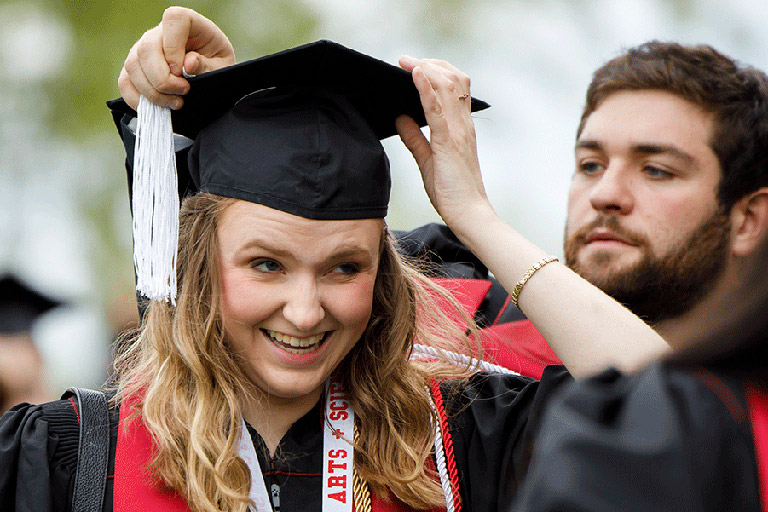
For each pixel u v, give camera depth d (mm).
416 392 3537
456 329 3902
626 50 4039
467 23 16047
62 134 13711
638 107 3764
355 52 3107
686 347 1955
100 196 13750
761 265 1935
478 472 3459
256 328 3184
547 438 1855
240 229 3117
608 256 3750
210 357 3256
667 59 3803
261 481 3287
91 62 13492
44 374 7742
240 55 14148
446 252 4734
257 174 3113
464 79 3500
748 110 3688
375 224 3256
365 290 3229
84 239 13734
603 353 3180
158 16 13570
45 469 3154
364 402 3465
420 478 3393
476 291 4438
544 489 1739
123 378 3549
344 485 3367
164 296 3238
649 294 3715
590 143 3869
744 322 1898
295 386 3201
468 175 3467
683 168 3682
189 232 3350
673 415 1782
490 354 4188
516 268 3361
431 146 3459
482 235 3420
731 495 1747
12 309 7574
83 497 3162
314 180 3096
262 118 3195
